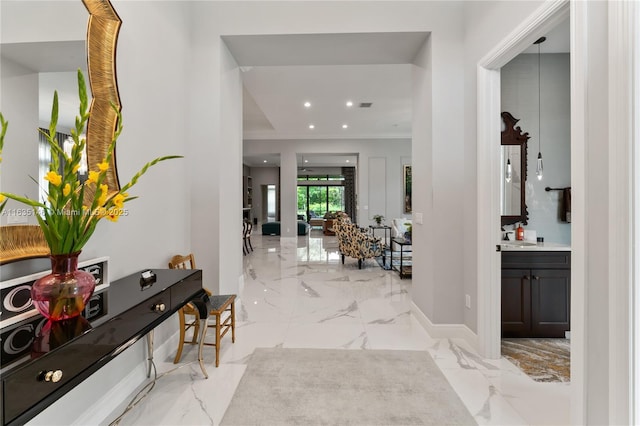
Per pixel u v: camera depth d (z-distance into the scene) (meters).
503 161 3.49
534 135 3.47
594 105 1.41
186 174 2.84
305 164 13.94
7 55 1.21
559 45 3.30
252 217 15.21
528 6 1.92
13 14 1.24
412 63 3.47
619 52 1.28
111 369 1.81
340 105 6.39
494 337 2.45
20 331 1.12
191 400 1.90
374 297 4.02
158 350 2.30
